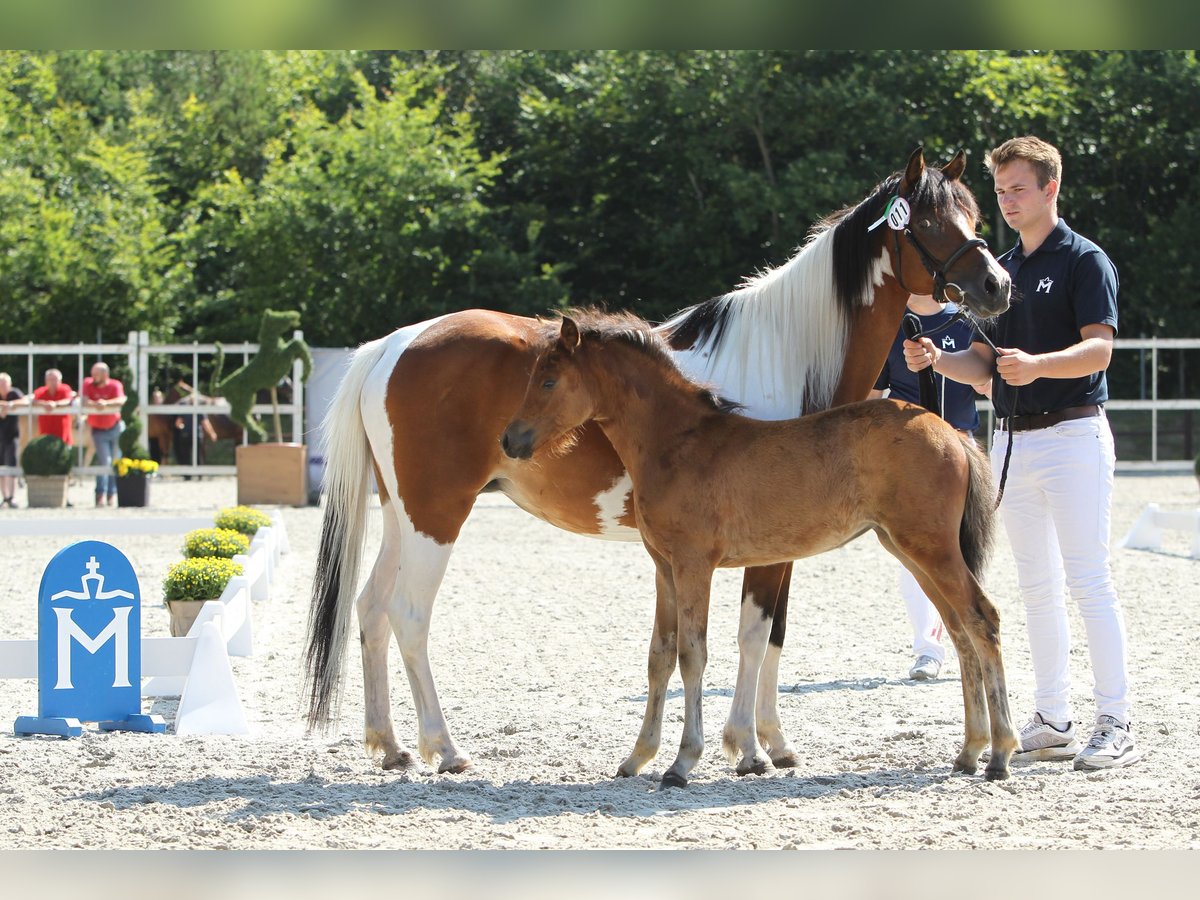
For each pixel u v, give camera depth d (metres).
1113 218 32.56
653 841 4.56
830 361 5.91
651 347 5.53
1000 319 6.00
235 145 39.03
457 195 33.31
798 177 29.64
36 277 32.19
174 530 13.89
